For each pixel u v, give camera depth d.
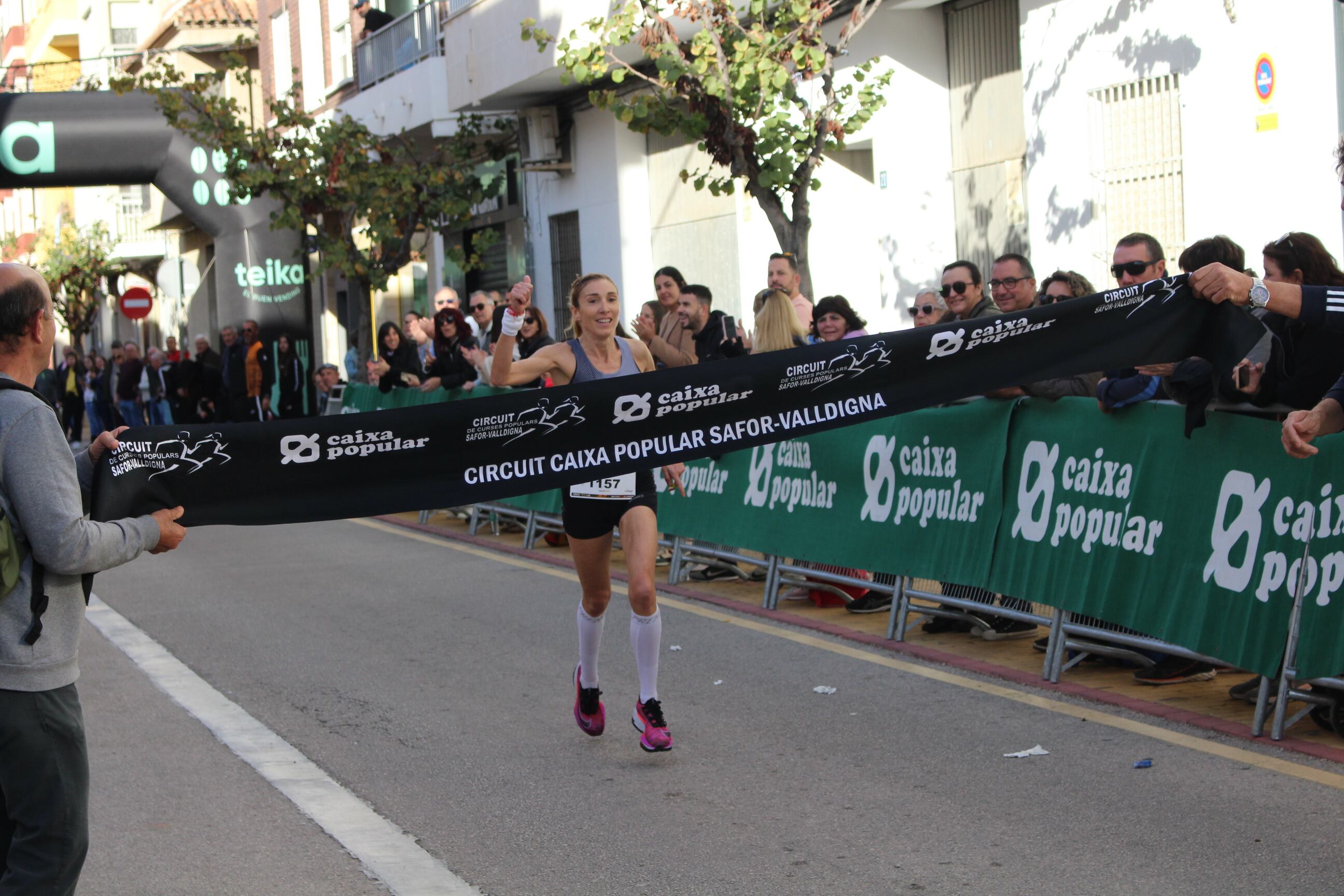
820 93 13.41
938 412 6.93
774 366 4.94
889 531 7.25
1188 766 4.91
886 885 4.00
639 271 17.47
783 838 4.42
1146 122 10.37
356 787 5.11
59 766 3.11
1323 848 4.10
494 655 7.18
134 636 8.05
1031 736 5.38
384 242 18.70
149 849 4.55
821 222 14.53
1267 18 9.30
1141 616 5.72
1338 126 8.91
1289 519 5.07
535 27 14.07
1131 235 6.07
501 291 21.12
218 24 30.05
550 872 4.22
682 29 13.45
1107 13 10.61
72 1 45.75
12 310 3.14
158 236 38.53
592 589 5.50
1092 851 4.16
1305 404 5.00
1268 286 4.50
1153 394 5.82
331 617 8.40
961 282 7.53
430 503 4.57
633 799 4.86
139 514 4.21
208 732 5.92
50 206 48.62
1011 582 6.45
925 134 12.95
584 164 18.02
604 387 4.78
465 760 5.40
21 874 3.08
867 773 5.03
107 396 28.09
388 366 14.32
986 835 4.35
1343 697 5.09
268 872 4.31
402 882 4.18
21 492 3.05
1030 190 11.53
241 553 11.41
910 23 12.83
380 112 21.39
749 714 5.90
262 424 4.32
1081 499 6.09
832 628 7.53
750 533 8.38
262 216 22.56
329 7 24.16
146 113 21.72
